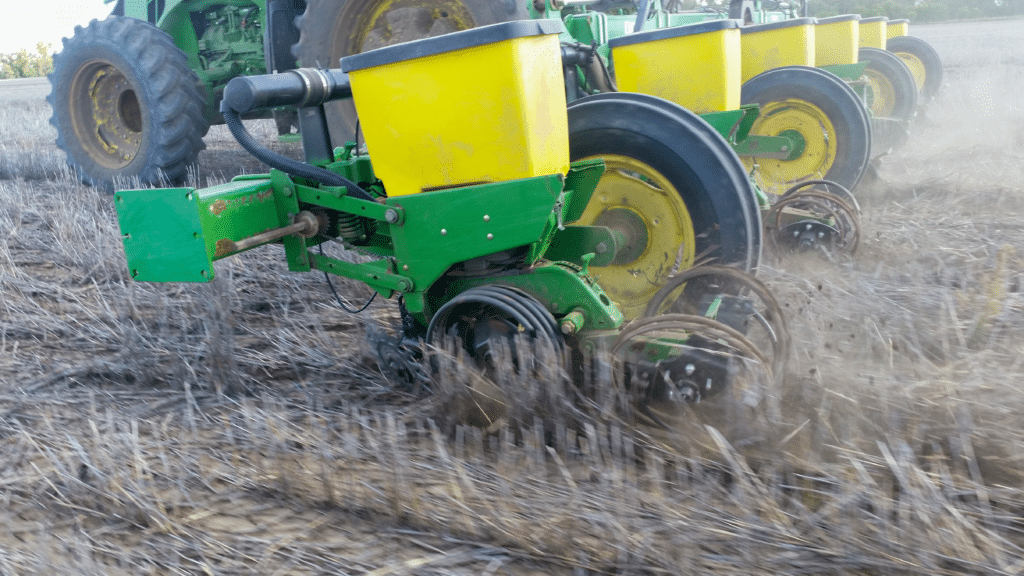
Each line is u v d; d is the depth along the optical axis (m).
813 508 2.21
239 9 7.36
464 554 2.07
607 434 2.61
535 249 2.82
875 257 4.78
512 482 2.39
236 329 4.03
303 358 3.58
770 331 2.80
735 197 3.24
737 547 2.02
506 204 2.70
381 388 3.18
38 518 2.34
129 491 2.41
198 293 4.36
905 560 1.94
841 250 4.73
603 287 3.64
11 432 2.90
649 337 2.75
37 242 5.75
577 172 3.11
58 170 8.76
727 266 2.91
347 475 2.49
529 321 2.70
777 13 10.41
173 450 2.71
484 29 2.49
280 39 6.20
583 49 4.35
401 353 3.08
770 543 2.03
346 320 4.11
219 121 8.20
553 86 2.75
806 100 6.15
